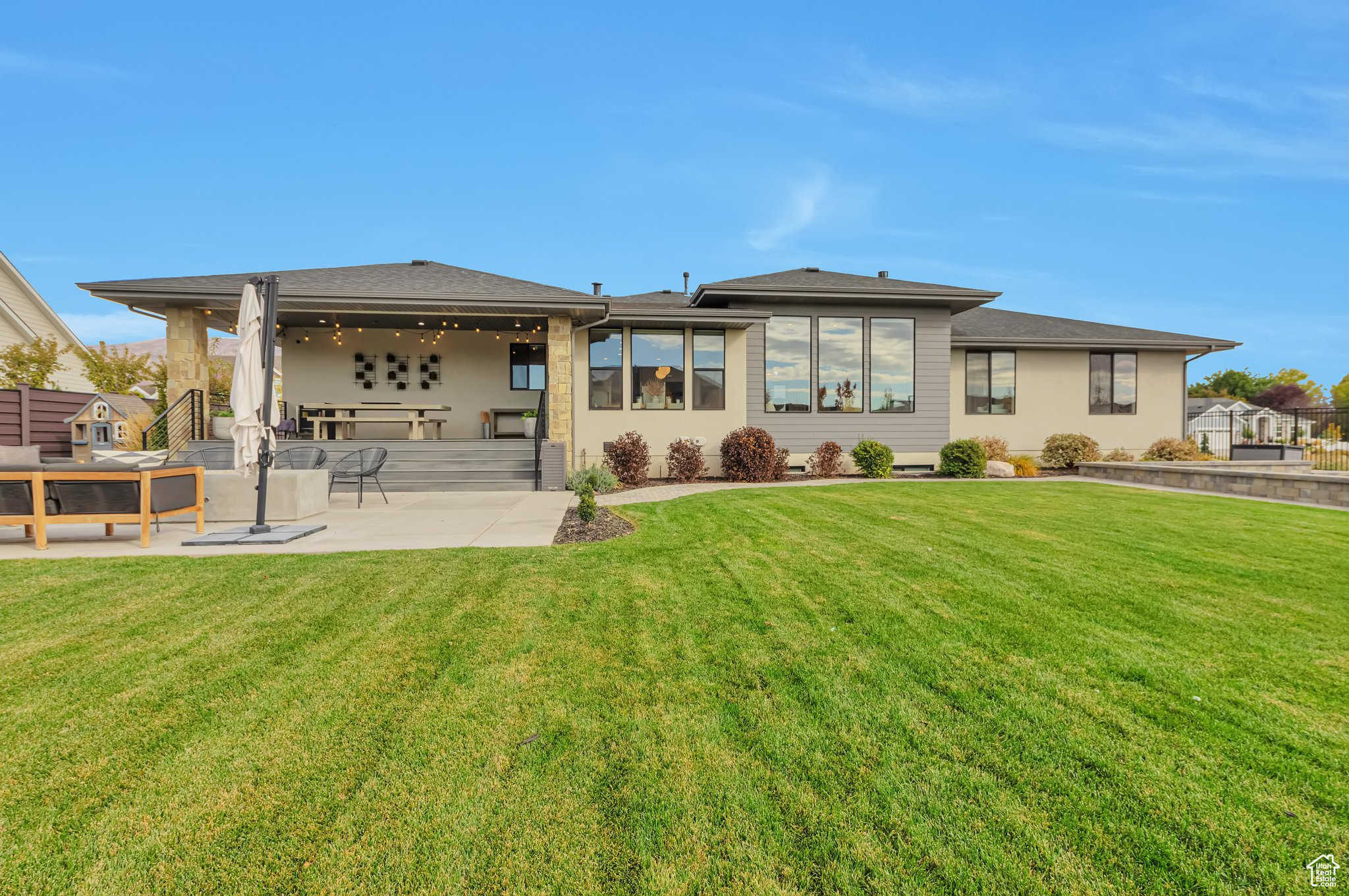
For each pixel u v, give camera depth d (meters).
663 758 2.14
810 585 4.28
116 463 5.70
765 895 1.55
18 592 3.94
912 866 1.65
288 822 1.82
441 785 1.99
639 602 3.86
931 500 8.69
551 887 1.58
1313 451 15.44
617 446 11.51
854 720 2.41
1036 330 16.61
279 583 4.19
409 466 10.81
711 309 12.27
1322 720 2.42
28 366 15.97
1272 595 4.07
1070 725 2.38
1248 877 1.61
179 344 10.59
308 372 14.06
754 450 12.09
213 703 2.51
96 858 1.68
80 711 2.44
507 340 14.72
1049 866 1.65
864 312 13.94
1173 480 10.92
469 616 3.58
